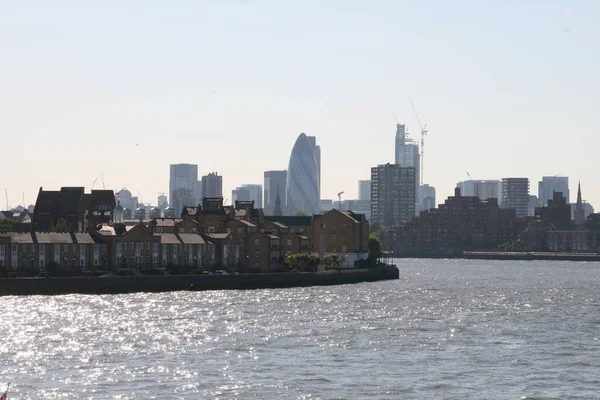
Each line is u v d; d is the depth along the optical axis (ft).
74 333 648.38
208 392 466.70
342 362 546.26
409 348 598.75
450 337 650.02
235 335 645.92
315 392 469.98
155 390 468.75
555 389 485.15
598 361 560.20
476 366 540.11
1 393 458.09
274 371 517.55
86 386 475.72
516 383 497.46
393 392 472.44
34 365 527.40
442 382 496.23
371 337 644.27
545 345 618.85
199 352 572.92
